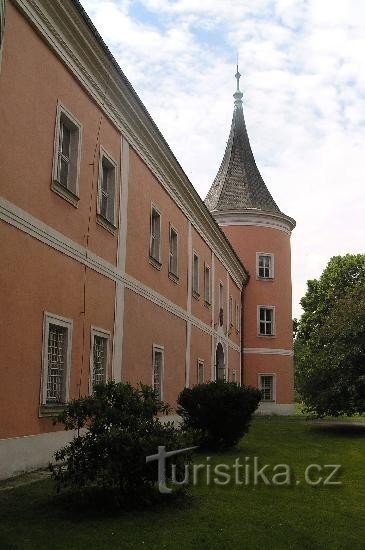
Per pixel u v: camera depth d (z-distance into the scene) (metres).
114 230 13.09
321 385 22.72
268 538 6.45
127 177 14.09
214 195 36.62
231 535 6.45
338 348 22.12
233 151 38.19
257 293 34.41
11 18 9.01
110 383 7.98
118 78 12.68
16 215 8.94
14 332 8.82
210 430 13.91
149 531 6.40
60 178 10.98
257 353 33.91
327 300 43.25
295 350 49.59
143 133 14.90
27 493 7.66
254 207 34.91
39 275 9.64
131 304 14.16
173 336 18.31
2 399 8.45
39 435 9.41
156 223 16.95
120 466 6.98
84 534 6.15
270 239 34.97
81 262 11.30
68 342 10.64
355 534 6.84
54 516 6.74
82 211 11.43
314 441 17.78
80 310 11.19
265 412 33.47
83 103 11.63
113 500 7.23
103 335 12.30
